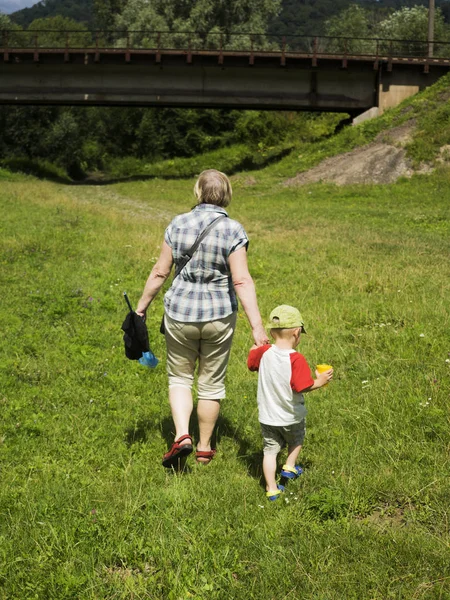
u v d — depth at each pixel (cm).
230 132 5281
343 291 955
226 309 407
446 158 2709
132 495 376
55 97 3469
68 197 2509
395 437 446
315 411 501
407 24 5659
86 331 744
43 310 832
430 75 3434
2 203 2005
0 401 525
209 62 3350
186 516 355
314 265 1155
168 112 5281
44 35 7075
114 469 414
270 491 377
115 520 347
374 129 3153
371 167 2778
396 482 381
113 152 5606
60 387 566
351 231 1627
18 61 3391
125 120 5553
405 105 3294
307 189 2680
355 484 382
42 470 411
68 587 296
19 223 1577
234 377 590
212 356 416
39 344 690
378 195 2458
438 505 357
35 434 469
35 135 4681
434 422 463
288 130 4594
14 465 423
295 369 376
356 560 310
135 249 1268
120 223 1661
